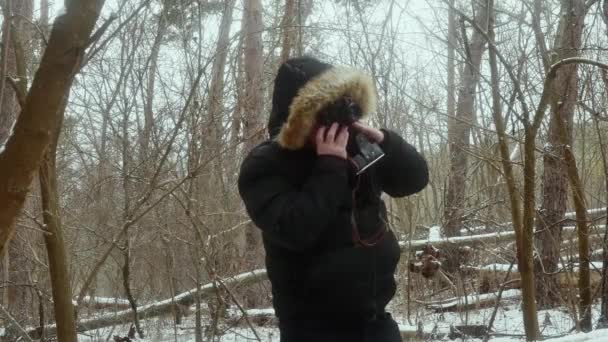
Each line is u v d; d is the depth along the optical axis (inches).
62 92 96.4
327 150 95.0
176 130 242.4
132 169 271.4
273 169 97.7
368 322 99.1
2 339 282.2
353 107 96.4
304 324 99.0
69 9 96.7
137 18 248.4
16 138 94.4
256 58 398.3
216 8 298.4
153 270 327.0
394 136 105.6
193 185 283.3
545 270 309.0
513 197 211.9
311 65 103.7
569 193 354.9
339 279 96.1
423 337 283.7
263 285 350.9
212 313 301.1
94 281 309.0
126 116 271.0
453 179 443.2
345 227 96.6
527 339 205.9
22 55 185.6
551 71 200.4
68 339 187.0
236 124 300.5
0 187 93.9
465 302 319.9
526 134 204.5
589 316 269.3
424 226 435.2
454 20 289.0
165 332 313.1
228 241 308.7
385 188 108.2
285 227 92.2
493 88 216.4
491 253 384.8
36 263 274.1
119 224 295.6
